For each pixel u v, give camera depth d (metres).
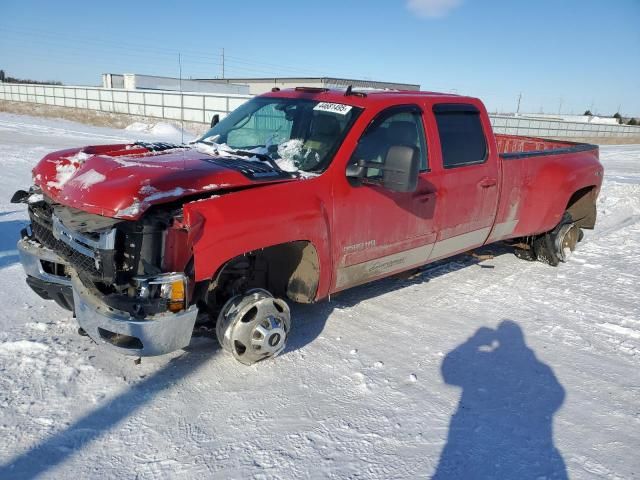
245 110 4.71
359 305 4.79
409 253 4.44
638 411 3.38
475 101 4.97
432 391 3.46
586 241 7.70
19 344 3.59
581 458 2.88
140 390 3.24
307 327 4.26
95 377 3.33
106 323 2.95
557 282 5.77
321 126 4.00
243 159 3.76
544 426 3.15
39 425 2.85
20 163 12.12
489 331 4.41
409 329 4.36
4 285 4.65
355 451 2.82
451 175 4.56
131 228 2.92
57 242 3.33
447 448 2.89
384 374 3.62
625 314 4.92
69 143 18.42
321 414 3.12
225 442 2.83
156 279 2.91
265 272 3.74
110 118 37.69
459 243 4.95
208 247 2.99
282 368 3.60
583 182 6.14
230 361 3.64
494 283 5.62
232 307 3.37
